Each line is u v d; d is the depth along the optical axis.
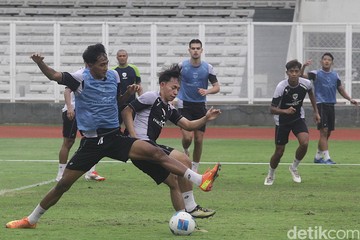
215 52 66.88
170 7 83.06
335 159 41.44
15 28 64.88
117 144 19.28
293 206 24.62
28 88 65.56
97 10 81.69
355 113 63.72
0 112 65.38
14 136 55.94
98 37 70.19
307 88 30.20
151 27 64.38
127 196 26.81
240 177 33.03
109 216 22.33
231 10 81.62
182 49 67.56
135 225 20.70
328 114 39.47
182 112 33.66
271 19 81.19
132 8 82.94
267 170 35.78
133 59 66.94
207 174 18.86
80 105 19.30
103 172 34.59
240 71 65.75
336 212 23.34
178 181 20.16
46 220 21.50
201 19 79.75
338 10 72.00
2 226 20.42
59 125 65.31
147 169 19.83
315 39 63.59
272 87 64.62
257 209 23.94
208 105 65.12
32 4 83.62
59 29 65.31
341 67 63.59
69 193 27.50
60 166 31.11
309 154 44.28
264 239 18.70
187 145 32.66
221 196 27.02
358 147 48.72
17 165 37.69
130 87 20.50
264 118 64.62
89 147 19.31
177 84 21.39
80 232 19.55
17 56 66.62
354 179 32.62
